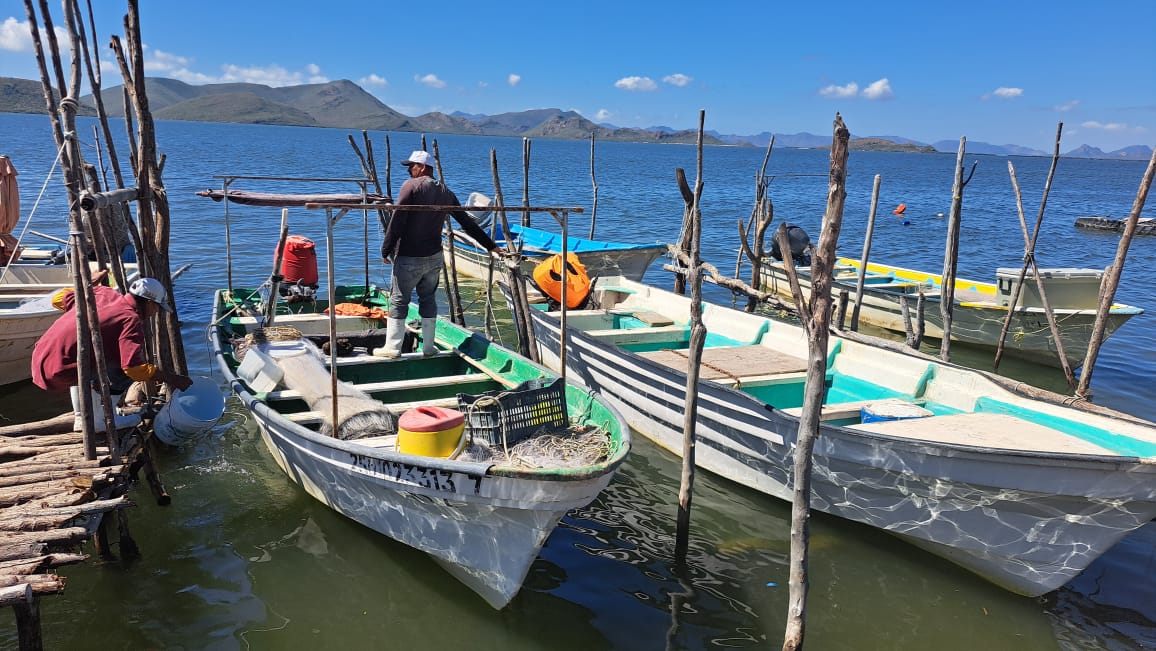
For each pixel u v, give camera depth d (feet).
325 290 41.24
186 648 16.65
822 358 15.37
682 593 19.67
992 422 22.40
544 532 16.93
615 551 21.61
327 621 17.90
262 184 138.21
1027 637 18.53
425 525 18.75
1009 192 221.87
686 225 41.50
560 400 19.99
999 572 20.45
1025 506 19.11
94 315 17.92
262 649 16.80
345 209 18.28
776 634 18.20
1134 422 20.63
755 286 45.42
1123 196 226.79
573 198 138.92
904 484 20.77
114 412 20.40
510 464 17.61
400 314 26.03
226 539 20.99
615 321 37.42
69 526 15.57
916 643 18.13
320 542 21.11
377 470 18.16
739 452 24.97
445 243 60.75
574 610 18.80
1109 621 19.26
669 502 24.79
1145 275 71.72
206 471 24.86
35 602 14.01
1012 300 38.73
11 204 37.81
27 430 19.99
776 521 23.67
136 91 23.12
